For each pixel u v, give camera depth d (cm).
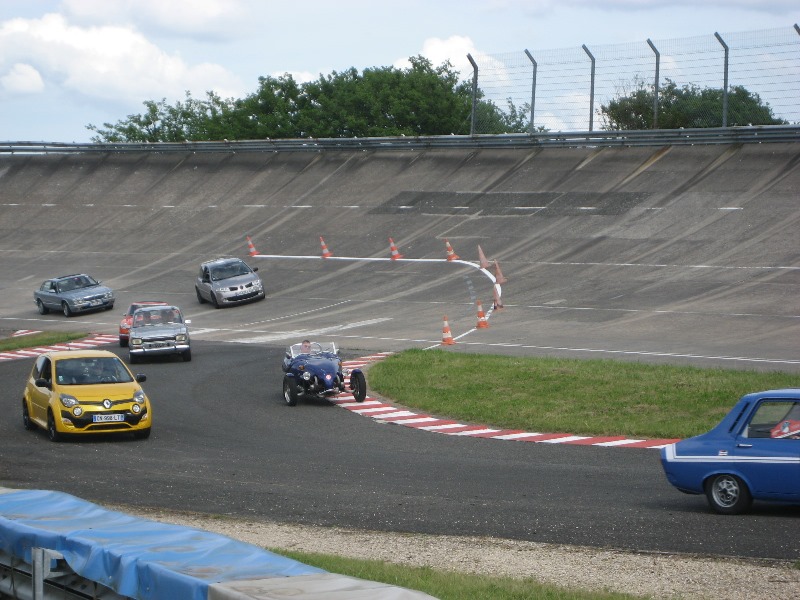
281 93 10150
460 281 4138
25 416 2111
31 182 7038
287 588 591
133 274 5141
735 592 866
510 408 2100
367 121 9544
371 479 1513
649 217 4447
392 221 5172
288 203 5819
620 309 3434
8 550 780
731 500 1206
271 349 3231
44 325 4241
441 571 947
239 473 1585
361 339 3309
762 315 3155
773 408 1198
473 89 5909
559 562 998
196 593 606
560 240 4425
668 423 1883
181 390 2575
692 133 5041
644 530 1135
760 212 4225
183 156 6938
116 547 691
